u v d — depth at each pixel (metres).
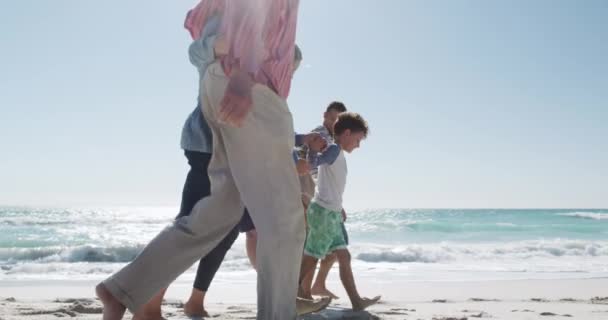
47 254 11.47
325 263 4.23
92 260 11.51
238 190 1.73
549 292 5.88
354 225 24.94
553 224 28.14
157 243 1.66
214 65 1.68
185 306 3.15
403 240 20.47
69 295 5.33
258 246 1.68
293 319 1.72
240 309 3.68
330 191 3.54
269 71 1.75
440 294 5.64
